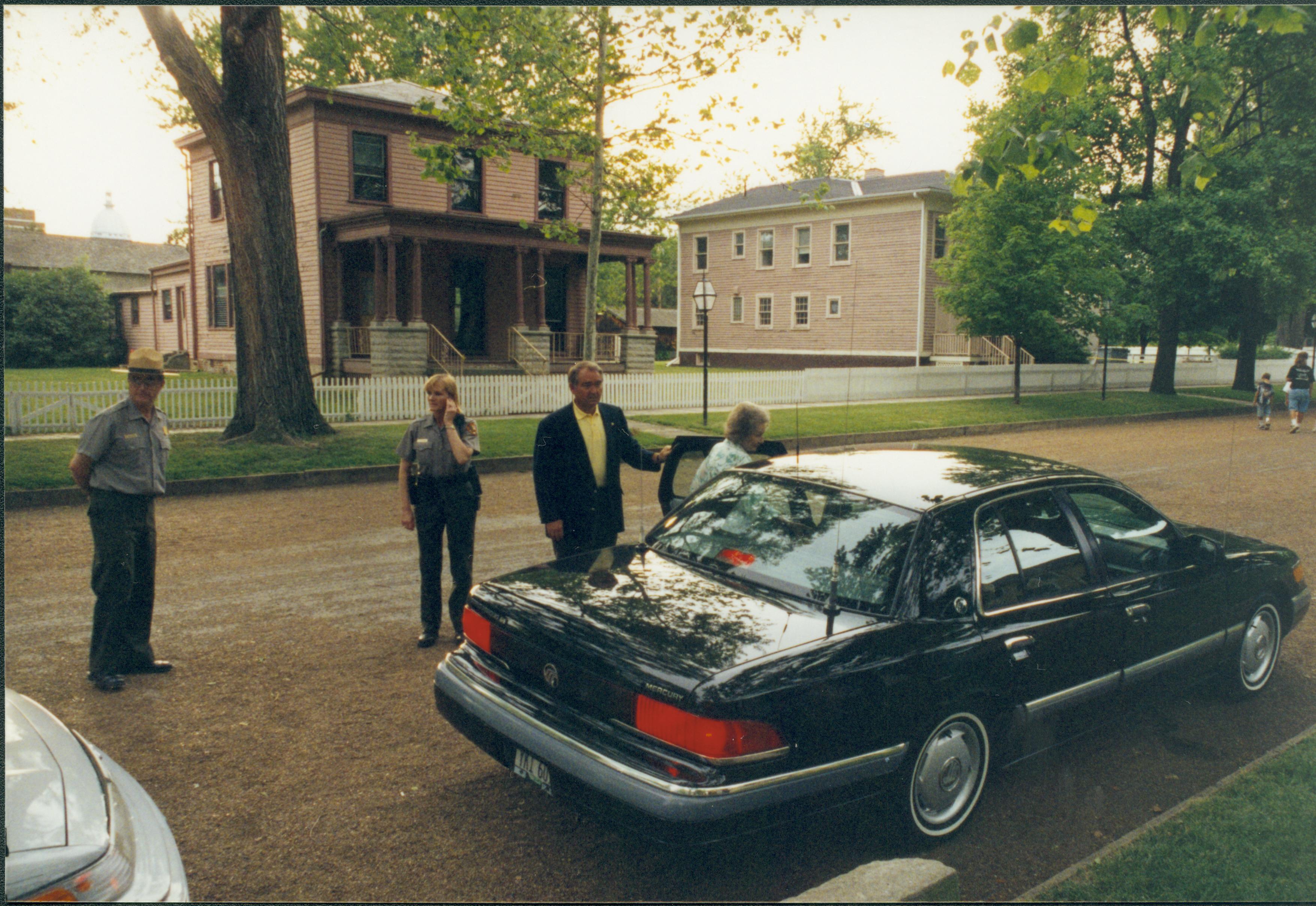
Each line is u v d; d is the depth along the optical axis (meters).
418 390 18.58
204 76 13.17
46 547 8.44
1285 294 29.05
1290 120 27.94
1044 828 3.80
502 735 3.46
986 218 24.91
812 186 40.38
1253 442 19.64
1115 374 35.38
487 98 15.75
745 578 3.86
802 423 20.58
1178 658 4.64
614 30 15.61
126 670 5.28
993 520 3.97
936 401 26.88
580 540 5.33
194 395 16.38
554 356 28.52
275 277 14.13
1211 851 3.43
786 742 3.04
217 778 4.05
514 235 25.34
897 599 3.55
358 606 6.76
